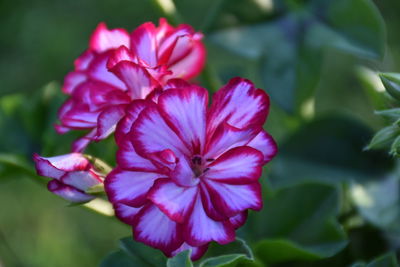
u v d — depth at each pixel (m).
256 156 0.40
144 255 0.43
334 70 1.12
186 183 0.40
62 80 1.23
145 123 0.40
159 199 0.40
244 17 0.51
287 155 0.50
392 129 0.41
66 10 1.32
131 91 0.41
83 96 0.43
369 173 0.49
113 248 0.95
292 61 0.50
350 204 0.48
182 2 1.25
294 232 0.46
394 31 1.13
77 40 1.27
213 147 0.41
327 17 0.50
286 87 0.50
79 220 0.98
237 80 0.41
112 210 0.42
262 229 0.46
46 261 0.93
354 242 0.47
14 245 0.95
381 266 0.43
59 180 0.41
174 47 0.42
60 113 0.44
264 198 0.46
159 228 0.40
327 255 0.45
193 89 0.40
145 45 0.42
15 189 1.04
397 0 1.18
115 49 0.42
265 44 0.51
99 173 0.41
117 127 0.40
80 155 0.41
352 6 0.50
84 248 0.95
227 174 0.40
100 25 0.44
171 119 0.40
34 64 1.25
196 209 0.40
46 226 0.98
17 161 0.47
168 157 0.40
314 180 0.48
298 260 0.46
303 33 0.51
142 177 0.40
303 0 0.50
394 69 1.03
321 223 0.46
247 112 0.41
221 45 0.50
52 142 0.49
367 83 0.48
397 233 0.47
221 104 0.41
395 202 0.48
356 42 0.50
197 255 0.41
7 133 0.52
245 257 0.40
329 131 0.50
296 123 0.51
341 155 0.49
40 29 1.30
